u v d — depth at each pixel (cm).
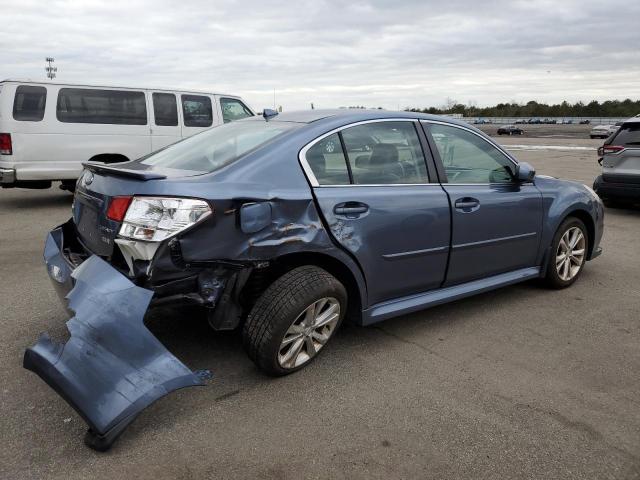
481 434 268
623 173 860
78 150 862
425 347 365
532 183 454
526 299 466
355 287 338
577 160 1875
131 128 907
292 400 294
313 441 259
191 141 385
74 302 270
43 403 284
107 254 290
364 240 331
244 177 296
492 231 409
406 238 353
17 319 393
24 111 814
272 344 297
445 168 389
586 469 245
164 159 355
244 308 327
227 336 367
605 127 4262
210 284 286
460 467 244
